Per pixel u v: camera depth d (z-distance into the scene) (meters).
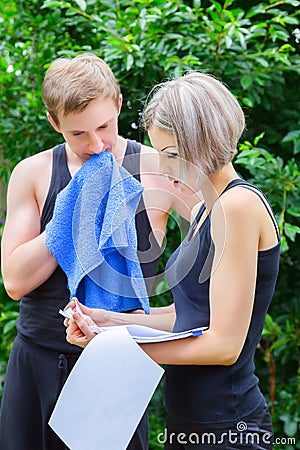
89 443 1.76
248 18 3.59
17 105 4.02
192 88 1.78
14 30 4.12
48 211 2.28
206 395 1.85
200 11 3.67
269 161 3.47
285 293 3.91
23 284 2.21
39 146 3.93
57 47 3.93
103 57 3.63
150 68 3.60
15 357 2.39
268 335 3.80
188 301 1.88
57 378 2.29
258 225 1.75
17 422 2.38
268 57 3.60
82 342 1.90
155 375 1.76
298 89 3.86
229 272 1.73
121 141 2.30
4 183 4.31
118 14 3.54
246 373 1.86
